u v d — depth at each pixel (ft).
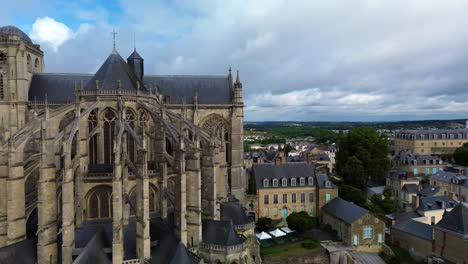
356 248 222.28
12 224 145.69
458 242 190.39
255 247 192.44
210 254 164.35
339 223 237.86
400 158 419.54
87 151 178.09
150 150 206.90
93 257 136.36
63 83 256.52
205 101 277.64
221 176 222.89
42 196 139.74
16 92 237.25
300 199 280.72
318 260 209.87
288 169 287.28
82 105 191.21
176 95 275.18
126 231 162.30
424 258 211.20
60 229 159.74
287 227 254.47
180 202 159.74
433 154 527.40
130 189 174.29
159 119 183.62
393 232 238.07
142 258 145.07
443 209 254.88
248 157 463.83
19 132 170.71
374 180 375.04
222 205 210.79
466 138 536.01
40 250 139.33
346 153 354.33
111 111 192.34
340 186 318.45
